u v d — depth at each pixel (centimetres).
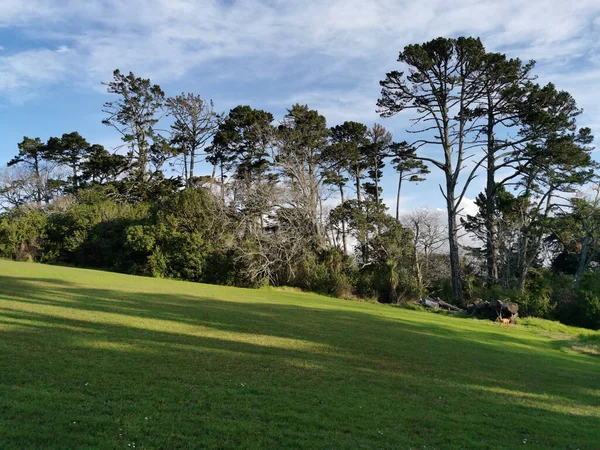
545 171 4225
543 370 1422
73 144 6462
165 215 4050
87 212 4384
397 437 673
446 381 1099
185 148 5872
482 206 5159
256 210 4284
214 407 713
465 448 663
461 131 4453
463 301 4053
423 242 5491
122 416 631
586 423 866
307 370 1051
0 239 4219
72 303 1720
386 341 1634
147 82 5756
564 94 4034
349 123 5328
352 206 5028
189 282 3616
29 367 824
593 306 3506
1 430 538
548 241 5109
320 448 596
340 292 3981
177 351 1095
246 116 5084
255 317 1891
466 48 4009
